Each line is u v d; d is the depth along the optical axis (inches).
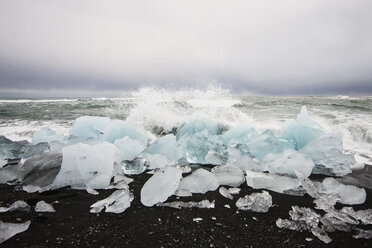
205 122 162.4
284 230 61.9
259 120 247.0
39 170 89.3
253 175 95.7
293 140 136.5
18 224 59.8
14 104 554.9
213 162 121.8
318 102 502.9
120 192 78.5
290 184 88.9
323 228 62.9
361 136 177.2
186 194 82.7
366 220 67.0
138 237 57.4
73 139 121.6
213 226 63.2
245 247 54.6
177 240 56.5
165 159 117.6
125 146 118.4
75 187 87.9
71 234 58.1
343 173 107.0
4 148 123.0
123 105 275.9
